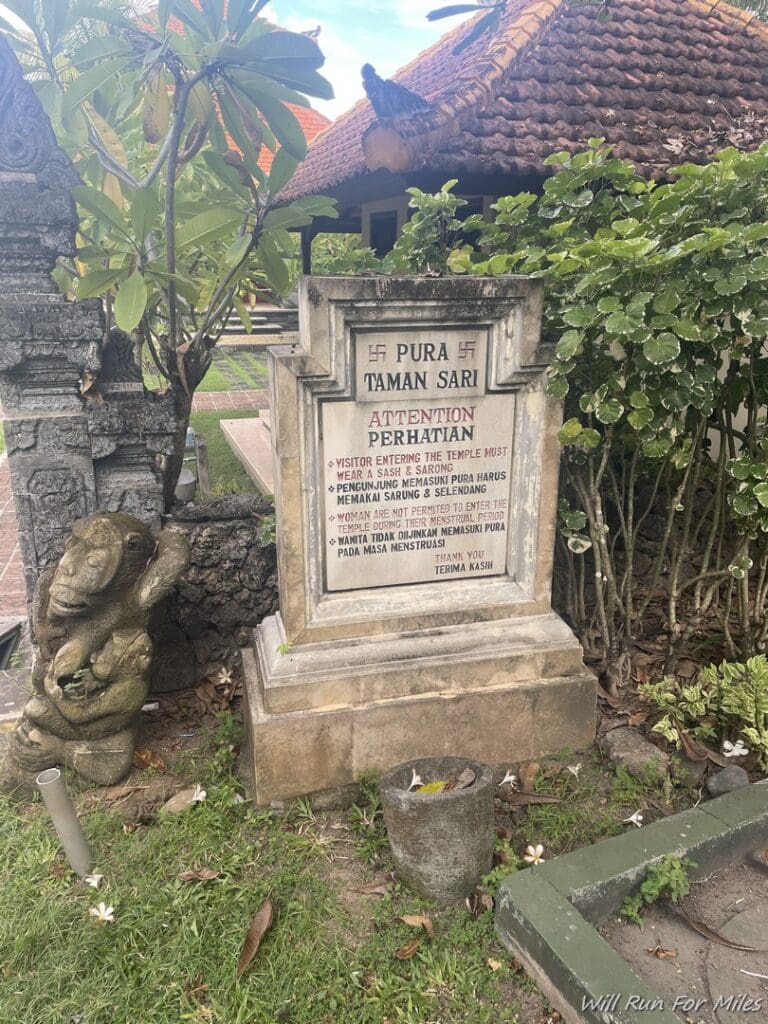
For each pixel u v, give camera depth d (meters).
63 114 3.81
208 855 2.89
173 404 3.71
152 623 3.52
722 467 3.59
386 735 3.22
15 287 3.47
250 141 4.01
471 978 2.38
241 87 3.64
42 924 2.54
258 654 3.44
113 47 3.61
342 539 3.24
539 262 3.43
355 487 3.19
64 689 3.15
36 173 3.32
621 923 2.59
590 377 3.32
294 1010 2.30
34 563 3.73
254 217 4.21
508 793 3.25
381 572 3.34
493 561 3.50
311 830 3.08
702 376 3.13
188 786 3.29
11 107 3.23
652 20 6.54
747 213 3.02
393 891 2.74
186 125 4.22
